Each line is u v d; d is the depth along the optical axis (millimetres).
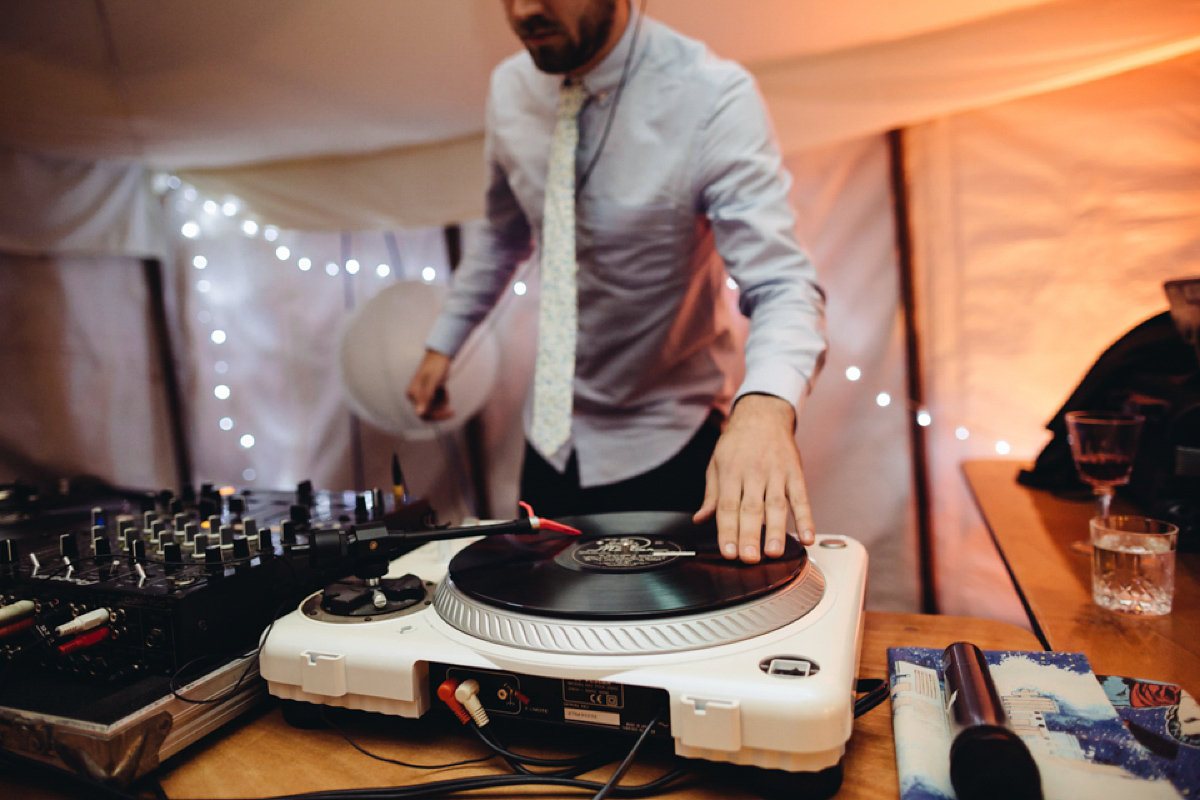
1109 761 534
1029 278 2102
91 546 929
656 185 1331
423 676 648
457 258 2832
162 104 2248
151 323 3262
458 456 2877
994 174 2115
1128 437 1110
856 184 2283
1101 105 1974
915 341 2242
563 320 1341
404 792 567
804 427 2389
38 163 2738
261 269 3129
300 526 975
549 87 1423
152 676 701
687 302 1451
